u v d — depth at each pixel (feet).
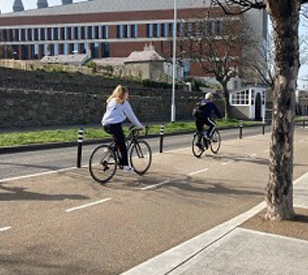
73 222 19.65
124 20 266.77
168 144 55.77
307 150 53.83
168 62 186.91
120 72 141.69
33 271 14.14
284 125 19.49
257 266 14.15
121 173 31.94
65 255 15.60
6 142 46.80
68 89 102.17
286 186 19.71
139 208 22.59
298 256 15.07
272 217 19.83
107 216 20.84
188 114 134.51
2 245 16.42
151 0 261.44
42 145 47.98
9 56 251.19
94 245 16.75
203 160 40.91
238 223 19.13
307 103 242.17
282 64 19.27
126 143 29.89
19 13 290.97
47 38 285.64
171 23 254.47
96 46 275.80
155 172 33.27
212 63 129.80
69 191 25.70
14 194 24.52
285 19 18.81
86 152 45.60
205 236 17.20
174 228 19.34
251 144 58.85
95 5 275.59
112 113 28.48
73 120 85.25
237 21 122.72
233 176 33.12
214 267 14.05
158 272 13.76
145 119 112.16
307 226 18.80
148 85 135.64
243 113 148.97
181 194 26.27
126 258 15.47
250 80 190.08
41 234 17.83
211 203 24.38
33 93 76.18
